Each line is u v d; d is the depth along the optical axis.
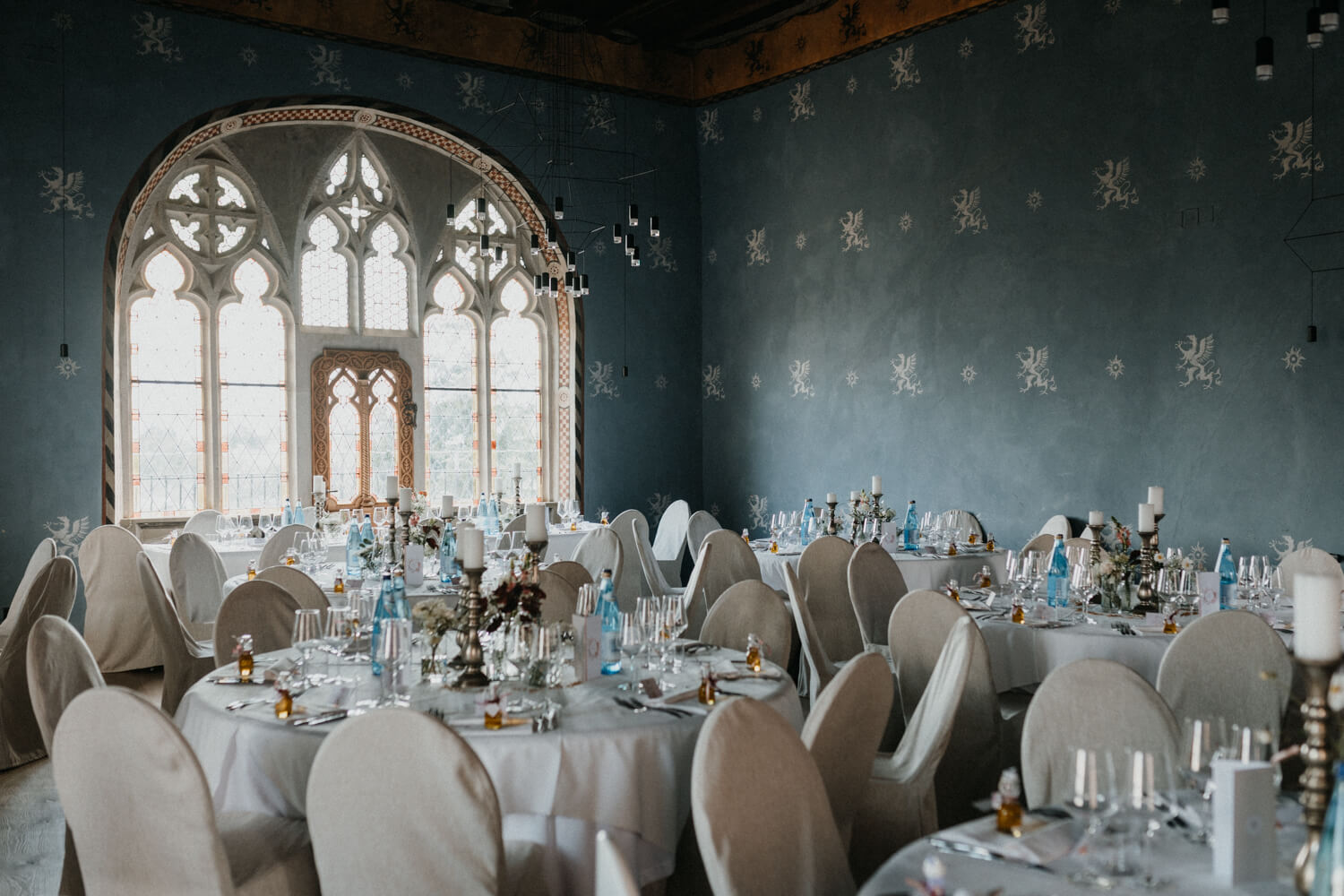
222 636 4.42
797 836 2.42
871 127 9.45
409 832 2.45
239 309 8.95
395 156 9.60
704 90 10.98
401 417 9.70
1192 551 7.23
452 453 10.04
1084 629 4.54
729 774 2.34
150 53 8.12
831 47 9.73
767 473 10.50
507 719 3.08
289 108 8.85
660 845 3.01
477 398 10.16
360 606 3.51
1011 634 4.64
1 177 7.51
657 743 3.02
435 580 6.04
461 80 9.60
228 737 3.13
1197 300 7.21
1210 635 3.79
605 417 10.52
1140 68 7.54
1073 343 7.95
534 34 9.99
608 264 10.53
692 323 11.08
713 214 11.00
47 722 3.23
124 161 8.02
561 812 2.91
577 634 3.57
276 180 9.02
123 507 8.39
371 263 9.56
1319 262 6.60
